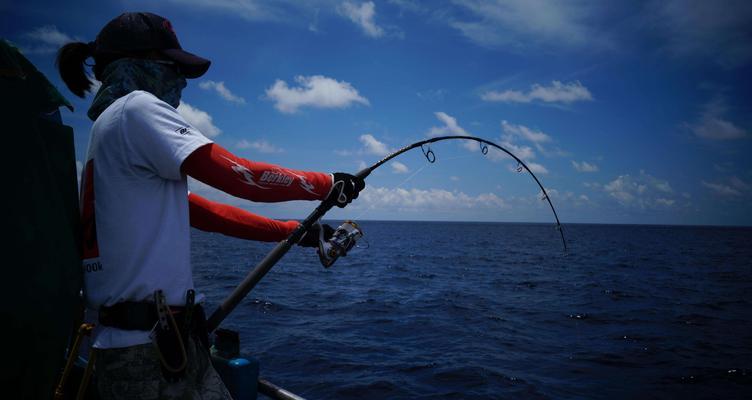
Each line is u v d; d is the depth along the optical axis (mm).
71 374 1602
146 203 1080
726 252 52406
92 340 1125
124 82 1151
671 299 16719
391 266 30359
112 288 1061
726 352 9250
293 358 8242
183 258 1118
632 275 25516
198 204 1530
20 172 921
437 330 10977
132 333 1045
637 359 8664
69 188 1103
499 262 34375
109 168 1081
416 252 45719
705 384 7332
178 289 1094
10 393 903
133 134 1060
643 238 98500
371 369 7699
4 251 876
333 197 1308
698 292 18844
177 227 1120
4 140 901
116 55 1184
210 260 30469
